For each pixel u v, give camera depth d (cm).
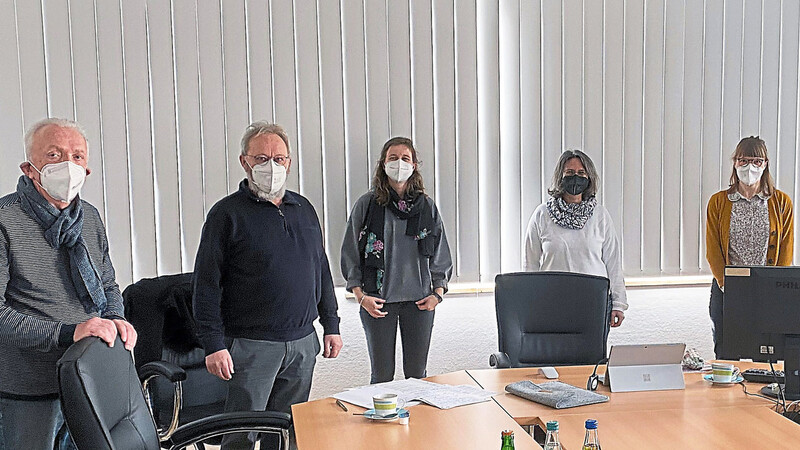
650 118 455
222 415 240
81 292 249
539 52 445
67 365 183
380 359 383
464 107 438
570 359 333
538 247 404
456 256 445
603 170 454
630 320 472
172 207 416
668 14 452
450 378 286
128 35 405
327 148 428
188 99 412
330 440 217
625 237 459
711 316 416
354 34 425
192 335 319
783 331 260
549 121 449
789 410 251
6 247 235
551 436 190
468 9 434
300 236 304
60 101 401
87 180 407
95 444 183
